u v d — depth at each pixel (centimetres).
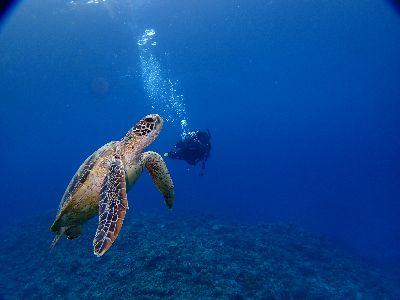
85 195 403
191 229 1725
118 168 368
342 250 1798
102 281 1052
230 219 2242
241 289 962
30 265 1373
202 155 1239
